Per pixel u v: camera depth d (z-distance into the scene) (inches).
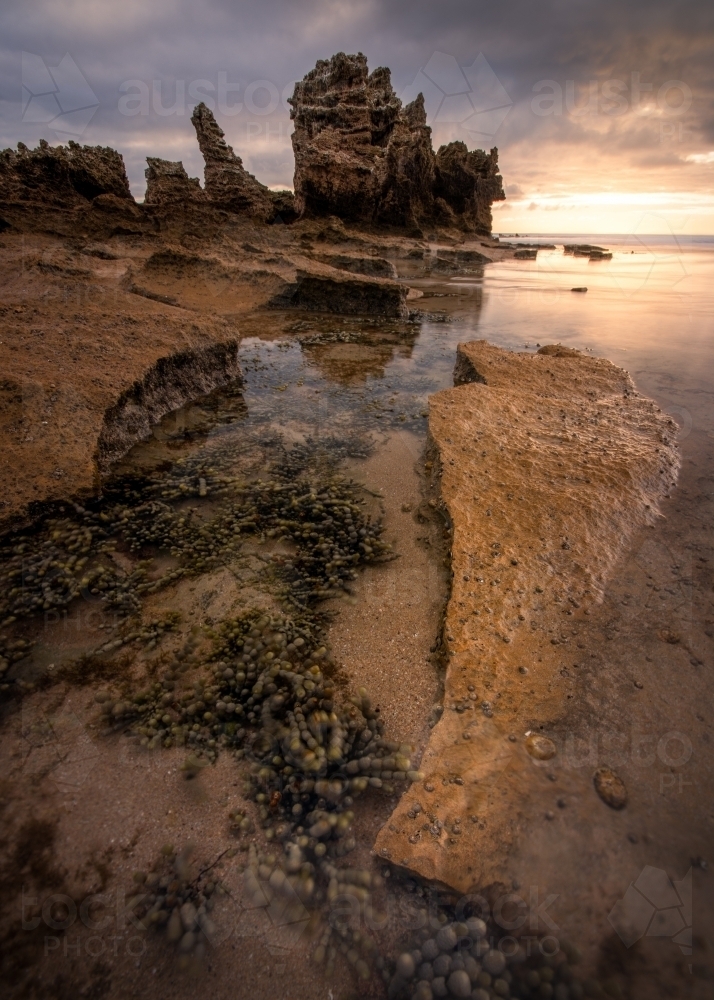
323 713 109.4
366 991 74.1
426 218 1343.5
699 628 131.6
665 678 117.3
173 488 200.4
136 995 72.5
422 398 309.4
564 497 183.9
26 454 188.2
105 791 98.5
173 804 97.0
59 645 130.5
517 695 114.9
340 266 756.6
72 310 311.3
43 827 91.8
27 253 591.8
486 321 530.3
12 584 144.1
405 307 558.3
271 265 619.2
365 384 334.0
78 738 108.1
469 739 106.6
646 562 156.6
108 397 223.6
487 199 1635.1
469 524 169.6
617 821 90.2
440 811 94.3
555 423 250.7
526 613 137.0
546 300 664.4
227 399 302.8
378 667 128.4
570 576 149.3
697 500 192.1
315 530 178.7
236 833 92.7
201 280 580.4
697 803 92.6
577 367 331.9
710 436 247.3
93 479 190.4
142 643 132.8
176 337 300.8
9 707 114.3
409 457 234.8
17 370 223.1
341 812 95.2
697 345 417.7
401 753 105.3
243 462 227.8
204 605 145.8
